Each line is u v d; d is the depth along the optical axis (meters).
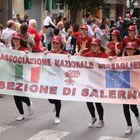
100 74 10.00
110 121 10.62
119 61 9.85
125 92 9.85
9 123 10.25
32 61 10.41
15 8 28.59
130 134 9.51
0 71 10.55
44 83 10.36
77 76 10.16
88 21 18.92
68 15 34.44
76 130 9.75
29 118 10.79
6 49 10.51
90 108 10.09
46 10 32.84
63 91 10.26
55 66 10.27
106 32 19.62
